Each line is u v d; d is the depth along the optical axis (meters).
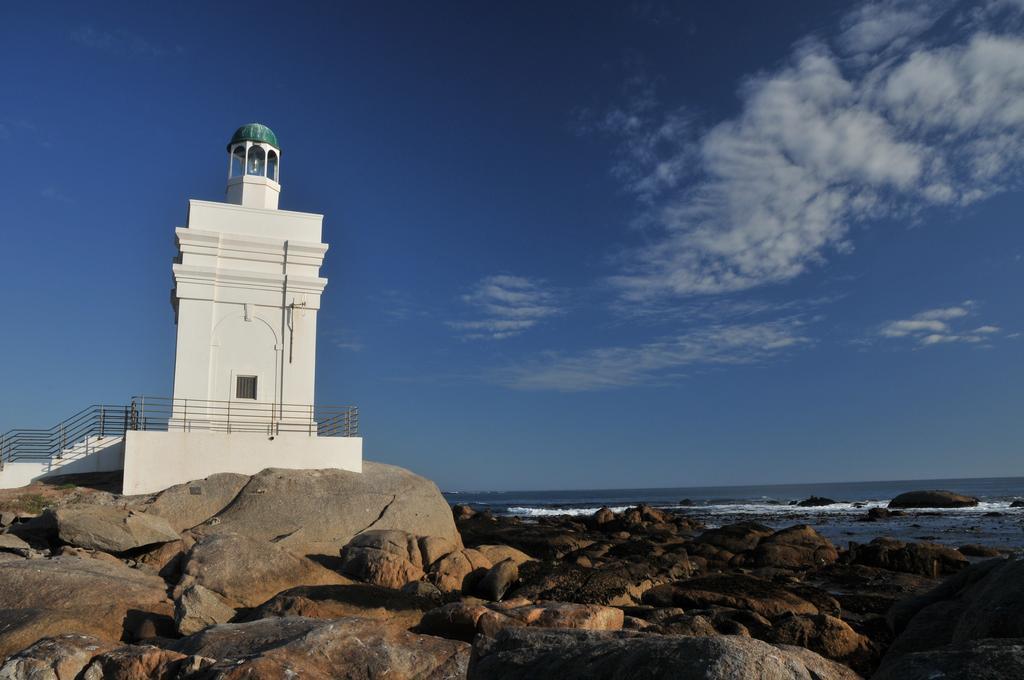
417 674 9.61
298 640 9.77
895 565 24.88
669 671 4.98
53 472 24.98
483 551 21.94
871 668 12.99
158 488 23.12
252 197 30.77
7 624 11.87
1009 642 4.75
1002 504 72.56
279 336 27.94
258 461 24.25
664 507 90.31
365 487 23.72
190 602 12.87
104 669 9.17
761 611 17.20
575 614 10.92
